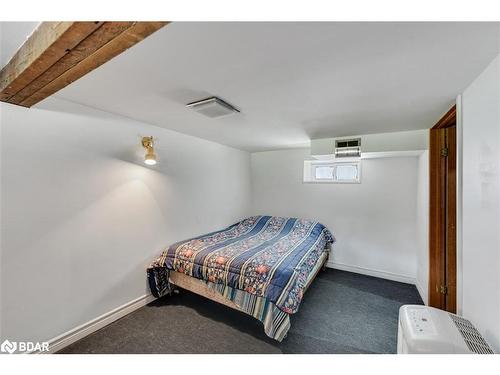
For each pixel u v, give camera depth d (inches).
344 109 78.8
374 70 52.2
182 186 120.4
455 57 45.9
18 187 64.9
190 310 97.5
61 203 74.0
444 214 92.1
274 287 77.3
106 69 53.2
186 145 122.5
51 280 71.7
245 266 86.0
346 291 118.3
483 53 44.2
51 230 71.7
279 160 172.2
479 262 49.9
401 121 91.7
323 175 160.6
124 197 92.8
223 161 152.6
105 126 85.6
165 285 106.0
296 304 76.9
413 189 129.0
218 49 44.7
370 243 140.9
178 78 57.7
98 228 84.0
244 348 74.9
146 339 78.7
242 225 155.8
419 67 50.4
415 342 43.2
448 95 64.9
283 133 116.0
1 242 62.2
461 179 61.7
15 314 64.6
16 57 48.0
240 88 63.1
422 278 110.7
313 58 47.7
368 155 124.4
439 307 91.6
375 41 41.5
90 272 81.7
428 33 38.8
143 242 100.4
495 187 44.5
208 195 139.6
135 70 53.7
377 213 138.9
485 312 47.1
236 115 86.9
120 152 91.0
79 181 78.5
